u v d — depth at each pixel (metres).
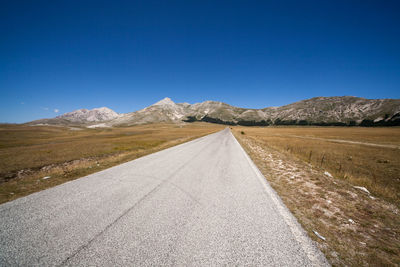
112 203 3.71
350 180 6.52
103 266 2.00
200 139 25.47
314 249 2.32
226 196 4.18
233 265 2.04
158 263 2.05
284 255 2.21
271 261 2.11
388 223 3.12
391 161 11.52
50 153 14.73
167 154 11.29
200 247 2.32
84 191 4.46
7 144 32.50
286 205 3.71
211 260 2.11
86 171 6.71
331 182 5.50
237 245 2.38
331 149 17.47
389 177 8.00
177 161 8.84
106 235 2.55
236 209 3.46
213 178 5.79
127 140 28.27
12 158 12.18
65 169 7.10
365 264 2.10
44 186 4.89
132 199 3.94
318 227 2.88
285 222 2.99
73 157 12.04
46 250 2.23
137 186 4.90
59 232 2.62
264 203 3.79
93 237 2.50
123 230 2.69
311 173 6.61
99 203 3.70
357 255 2.24
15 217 3.05
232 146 16.44
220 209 3.46
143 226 2.80
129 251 2.23
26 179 5.67
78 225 2.82
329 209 3.58
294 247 2.36
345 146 20.34
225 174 6.35
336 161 11.49
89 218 3.05
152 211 3.34
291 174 6.43
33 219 2.99
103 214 3.20
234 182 5.36
